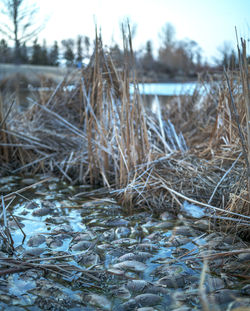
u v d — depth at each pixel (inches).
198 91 132.7
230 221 62.2
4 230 57.9
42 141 106.4
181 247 55.4
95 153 92.0
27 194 80.9
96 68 90.3
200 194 74.4
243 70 52.6
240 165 77.7
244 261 50.0
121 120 78.7
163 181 78.3
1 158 102.1
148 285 44.1
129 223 65.9
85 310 39.8
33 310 39.6
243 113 76.6
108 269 48.4
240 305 39.6
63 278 46.3
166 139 106.6
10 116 119.8
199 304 40.7
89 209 72.6
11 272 46.7
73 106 123.3
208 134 107.0
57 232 60.4
